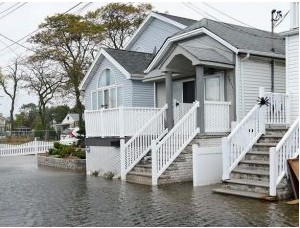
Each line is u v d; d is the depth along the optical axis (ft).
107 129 51.06
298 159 31.22
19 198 35.91
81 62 122.01
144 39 75.77
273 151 30.50
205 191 35.68
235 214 26.40
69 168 62.95
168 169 42.32
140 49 76.74
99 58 66.64
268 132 39.14
